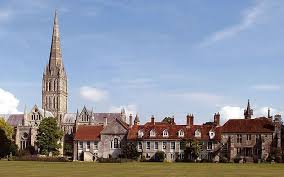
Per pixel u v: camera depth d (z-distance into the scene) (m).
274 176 64.62
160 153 149.25
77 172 72.81
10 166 94.25
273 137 145.75
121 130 159.38
